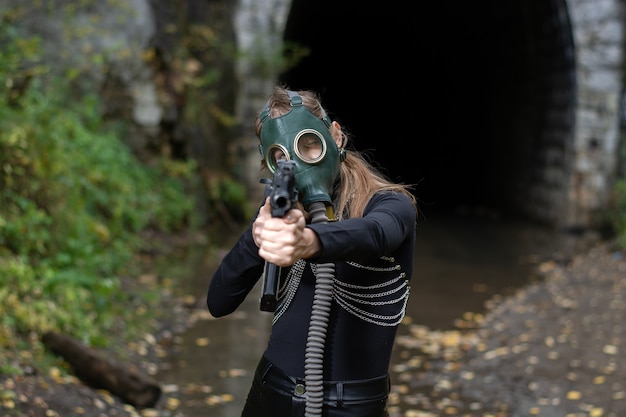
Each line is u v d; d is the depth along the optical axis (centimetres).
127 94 1102
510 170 1645
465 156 1989
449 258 1091
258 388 243
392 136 2425
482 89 1845
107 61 1083
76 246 700
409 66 2323
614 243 1173
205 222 1151
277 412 237
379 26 2225
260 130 232
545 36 1397
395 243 215
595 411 516
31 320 527
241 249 236
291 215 189
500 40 1670
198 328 681
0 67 810
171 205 1066
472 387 572
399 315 238
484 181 1830
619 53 1308
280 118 223
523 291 892
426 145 2305
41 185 712
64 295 594
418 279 952
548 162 1431
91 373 494
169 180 1100
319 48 2334
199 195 1151
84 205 821
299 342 235
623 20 1305
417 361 632
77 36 1059
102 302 625
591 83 1311
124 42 1096
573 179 1326
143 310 696
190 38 1189
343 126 261
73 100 1058
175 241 1020
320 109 233
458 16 1888
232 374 568
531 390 562
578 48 1305
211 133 1223
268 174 244
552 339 683
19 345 500
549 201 1420
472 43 1891
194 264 907
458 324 754
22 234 635
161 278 827
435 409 528
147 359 586
